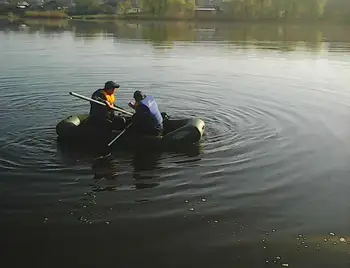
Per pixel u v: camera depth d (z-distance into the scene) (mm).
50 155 6848
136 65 15961
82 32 32188
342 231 4973
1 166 6402
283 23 49594
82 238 4762
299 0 50594
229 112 9594
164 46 22703
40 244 4652
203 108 9906
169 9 56875
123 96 11008
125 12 65375
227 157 6941
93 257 4453
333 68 16172
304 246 4691
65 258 4434
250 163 6750
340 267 4371
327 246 4699
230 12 54438
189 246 4652
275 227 5039
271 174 6398
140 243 4684
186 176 6246
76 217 5152
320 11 49812
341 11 49688
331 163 6820
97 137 7305
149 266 4332
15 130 7938
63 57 17766
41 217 5145
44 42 23953
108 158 6777
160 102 10406
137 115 7371
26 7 68188
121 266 4324
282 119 9148
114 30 35000
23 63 15914
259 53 20344
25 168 6371
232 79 13680
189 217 5195
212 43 24750
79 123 7809
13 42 23734
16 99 10289
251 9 53125
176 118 8820
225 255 4520
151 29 36875
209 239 4785
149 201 5535
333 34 33250
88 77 13359
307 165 6734
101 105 7574
